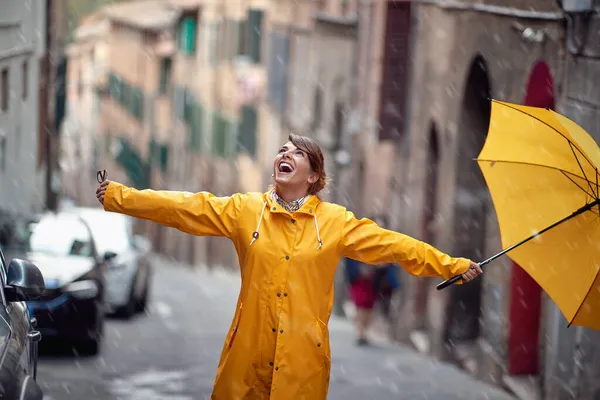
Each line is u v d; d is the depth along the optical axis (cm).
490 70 1587
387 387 1341
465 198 1761
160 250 6141
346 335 2019
